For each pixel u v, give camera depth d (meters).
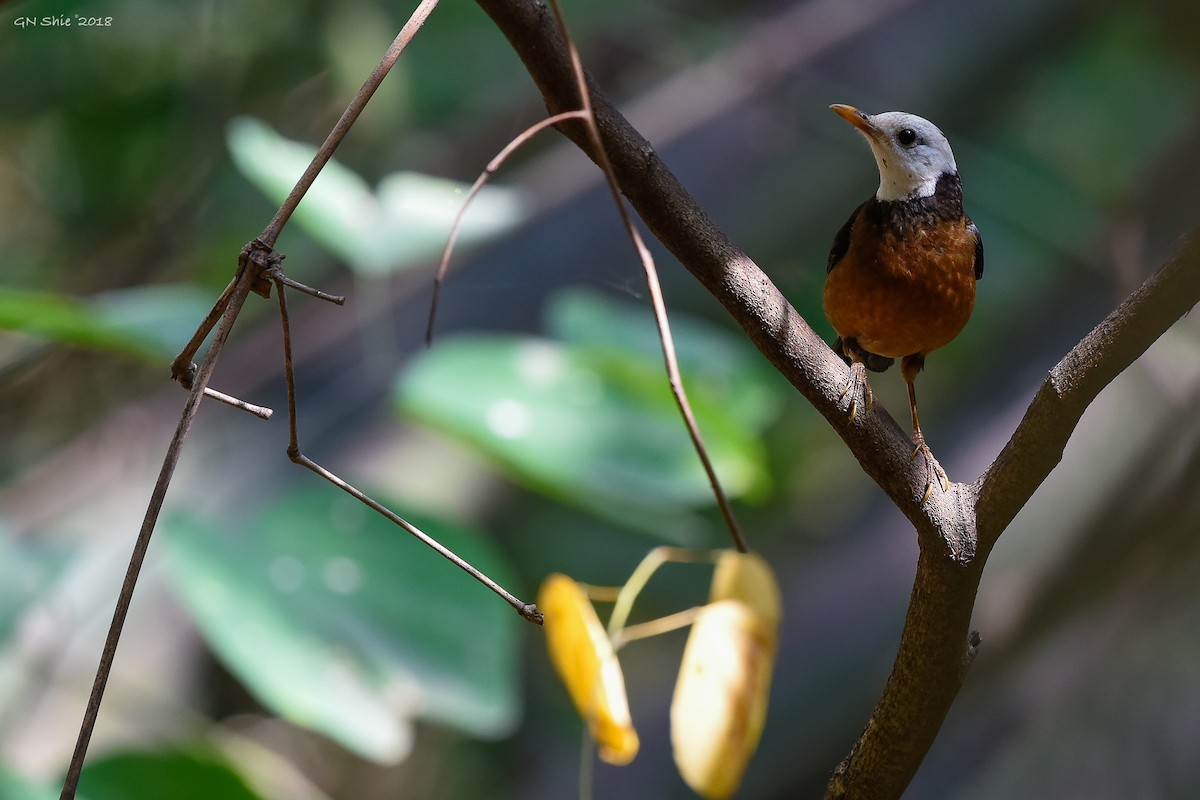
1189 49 6.99
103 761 6.07
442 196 6.20
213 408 6.47
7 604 6.14
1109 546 6.53
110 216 6.72
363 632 6.10
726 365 6.27
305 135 6.79
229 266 6.61
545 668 6.58
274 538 6.11
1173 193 6.62
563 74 5.95
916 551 6.45
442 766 6.61
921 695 5.98
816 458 7.17
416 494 6.47
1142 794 6.54
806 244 6.71
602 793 6.38
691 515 6.36
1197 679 6.55
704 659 5.98
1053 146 7.37
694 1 7.13
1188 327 6.57
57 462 6.50
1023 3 6.75
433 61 6.93
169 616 6.35
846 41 6.70
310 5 6.68
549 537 6.60
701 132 6.65
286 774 6.25
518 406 6.18
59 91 6.66
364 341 6.40
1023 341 6.62
